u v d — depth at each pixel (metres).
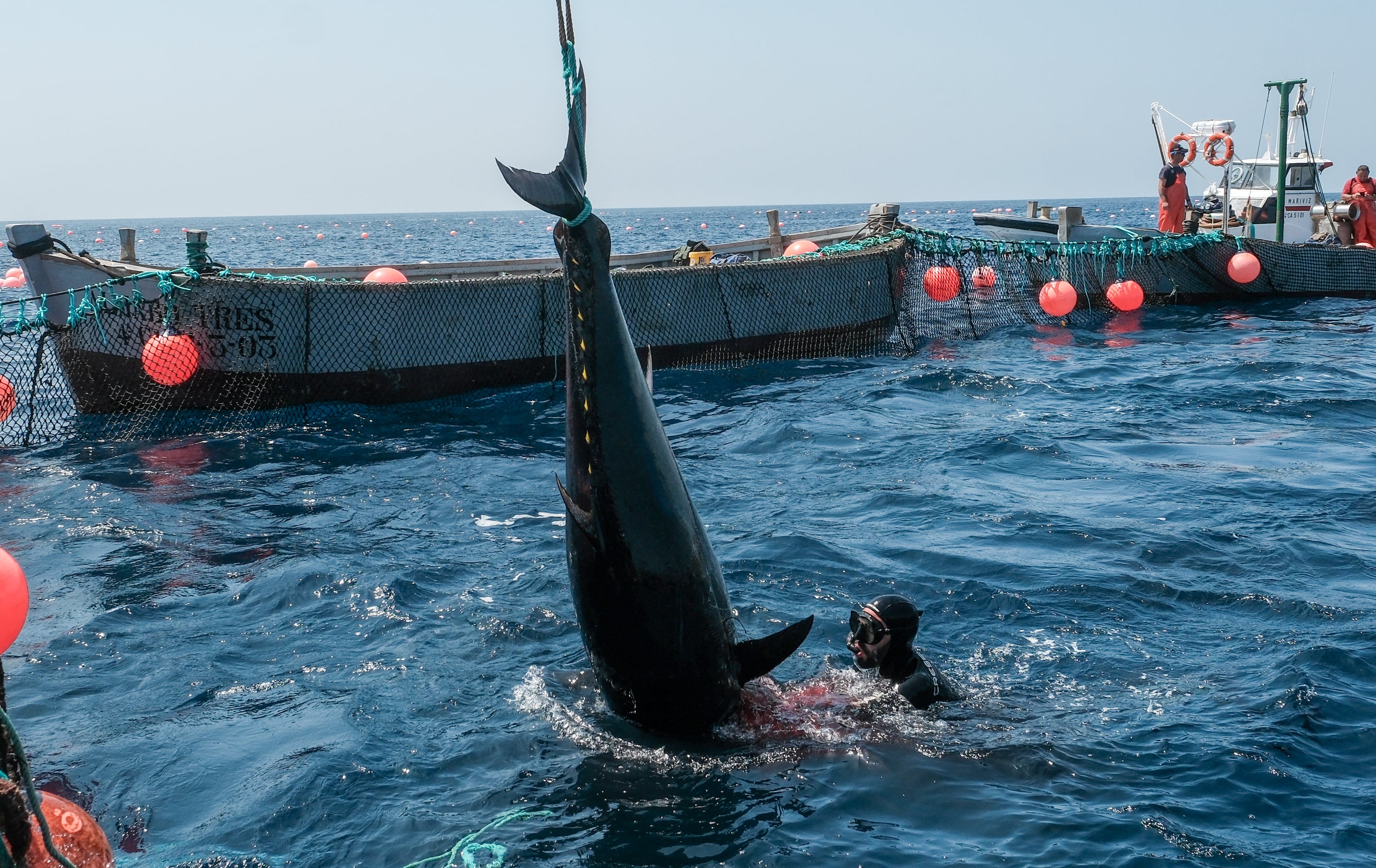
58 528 8.64
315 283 12.55
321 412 12.83
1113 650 5.99
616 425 4.59
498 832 4.27
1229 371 14.79
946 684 5.44
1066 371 15.08
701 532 4.88
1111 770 4.65
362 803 4.52
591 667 5.70
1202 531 7.93
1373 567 7.15
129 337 12.30
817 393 13.73
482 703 5.45
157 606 6.94
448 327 13.30
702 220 190.88
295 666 5.99
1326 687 5.36
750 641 4.90
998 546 7.73
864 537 8.02
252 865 4.13
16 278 26.31
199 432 12.06
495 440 11.62
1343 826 4.20
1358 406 12.40
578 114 4.41
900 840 4.18
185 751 5.06
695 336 14.92
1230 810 4.32
